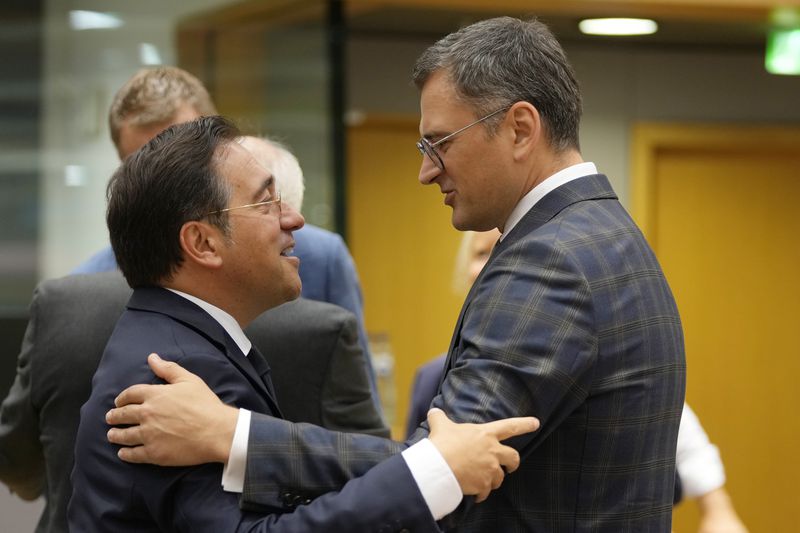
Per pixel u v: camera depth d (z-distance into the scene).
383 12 5.33
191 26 4.51
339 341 2.20
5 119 4.41
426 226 6.16
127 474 1.69
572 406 1.76
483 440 1.67
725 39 6.01
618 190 6.18
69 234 4.44
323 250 2.75
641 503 1.82
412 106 6.05
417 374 3.18
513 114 1.85
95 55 4.47
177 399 1.68
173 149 1.83
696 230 6.32
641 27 5.54
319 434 1.74
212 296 1.86
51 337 2.11
